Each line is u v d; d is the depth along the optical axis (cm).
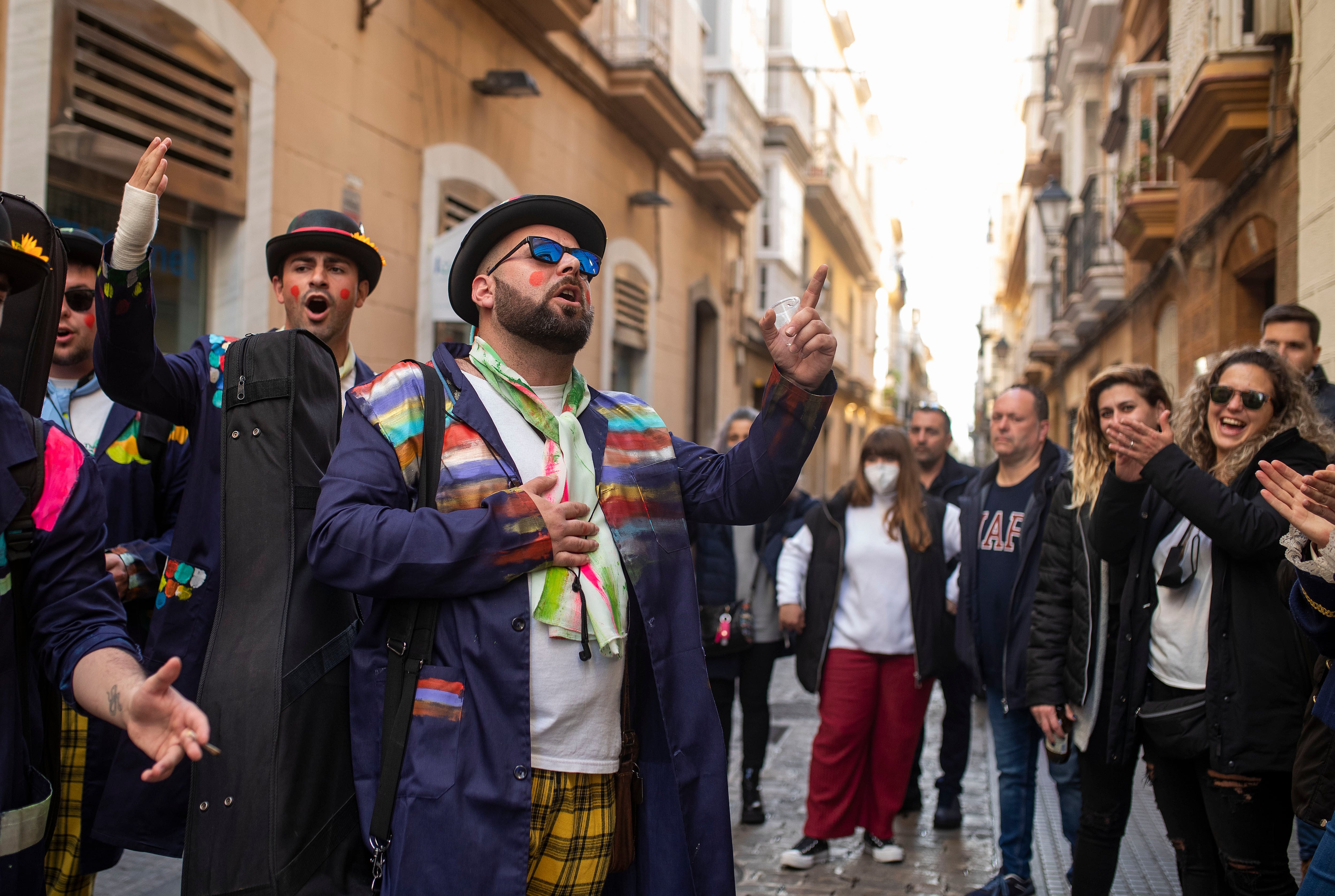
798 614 462
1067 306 1623
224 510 221
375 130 737
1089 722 323
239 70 600
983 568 435
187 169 562
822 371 214
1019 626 393
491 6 893
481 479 203
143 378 258
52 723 196
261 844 200
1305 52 618
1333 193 565
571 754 198
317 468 223
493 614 195
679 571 215
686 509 228
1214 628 278
